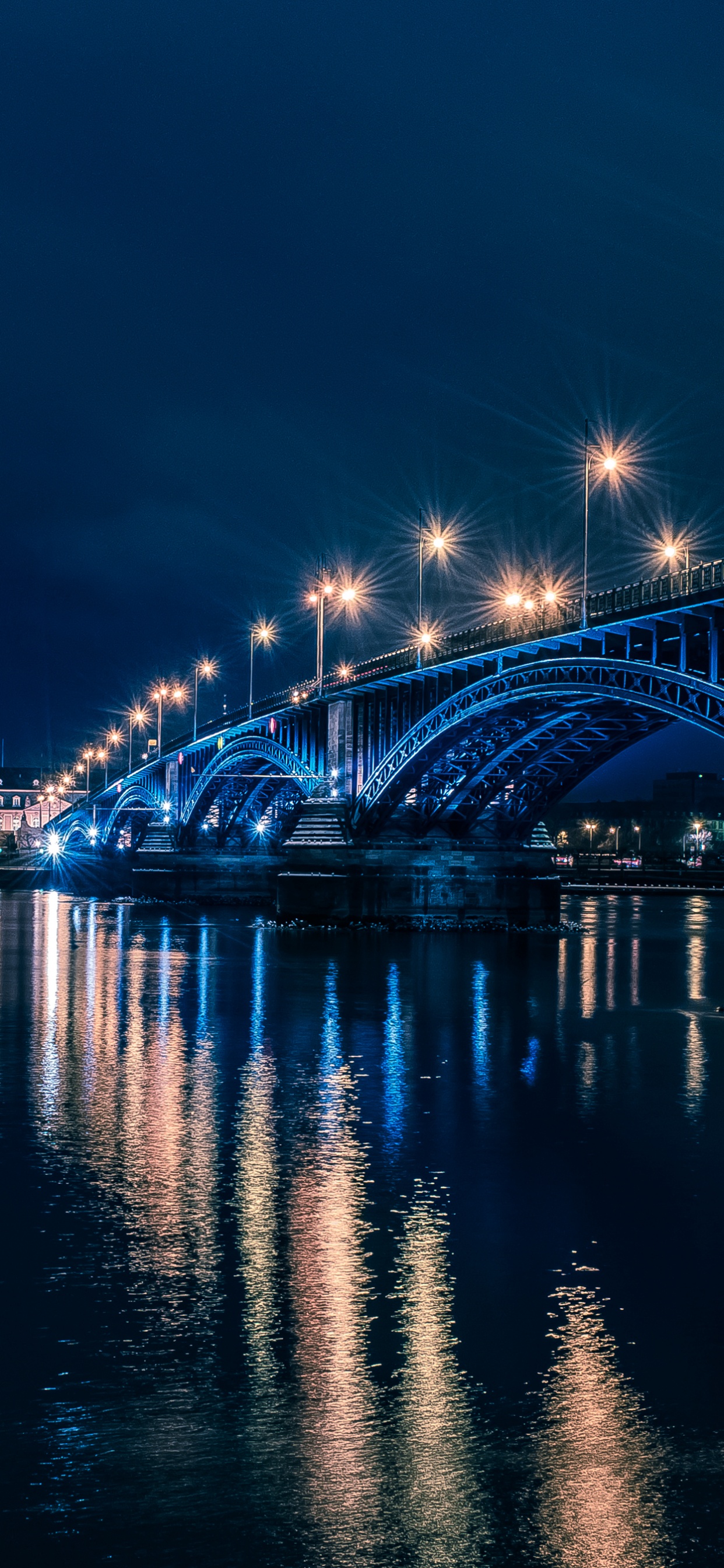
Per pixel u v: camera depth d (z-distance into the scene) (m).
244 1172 32.09
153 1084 42.94
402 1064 47.50
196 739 152.25
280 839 147.38
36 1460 17.81
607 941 101.75
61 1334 21.88
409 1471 17.64
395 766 97.06
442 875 104.38
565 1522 16.55
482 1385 20.14
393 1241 26.89
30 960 85.12
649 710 84.75
